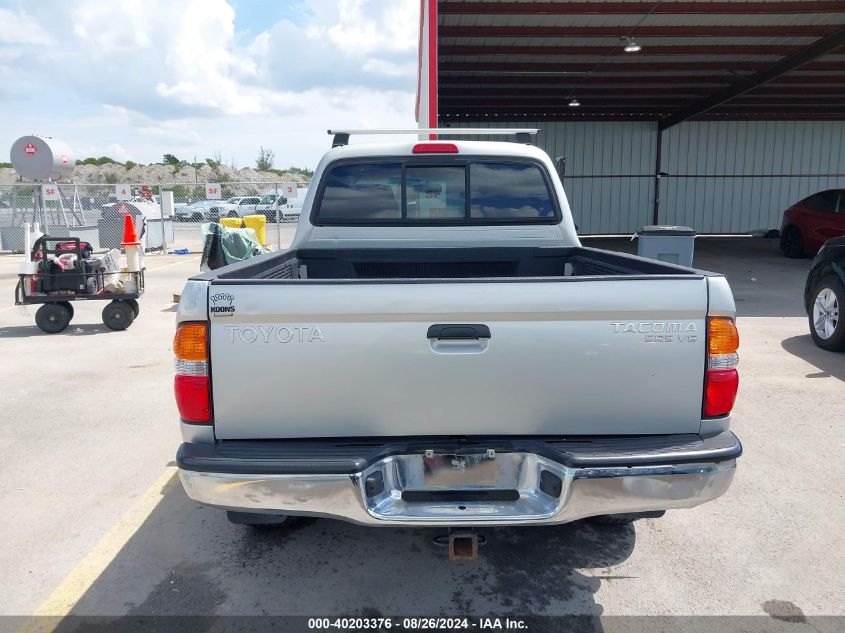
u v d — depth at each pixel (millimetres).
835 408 5168
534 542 3357
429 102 9680
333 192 4227
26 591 2941
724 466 2400
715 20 12758
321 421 2459
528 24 12883
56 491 3920
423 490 2502
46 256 8188
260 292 2373
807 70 15961
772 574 3047
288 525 3523
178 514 3645
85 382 6109
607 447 2420
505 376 2430
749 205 21844
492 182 4238
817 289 7035
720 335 2439
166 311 9750
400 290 2373
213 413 2447
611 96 18453
